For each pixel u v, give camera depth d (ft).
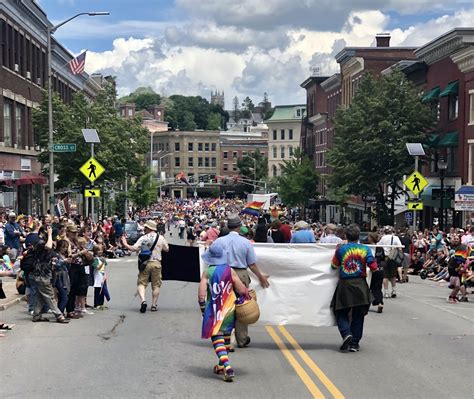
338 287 38.06
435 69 156.87
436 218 150.82
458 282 63.82
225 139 547.90
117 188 213.05
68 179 139.23
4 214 91.09
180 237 231.50
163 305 57.67
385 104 145.18
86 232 62.08
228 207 327.47
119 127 147.84
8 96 138.51
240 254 36.63
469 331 46.96
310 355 37.65
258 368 34.45
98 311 53.83
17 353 38.06
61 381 31.71
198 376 32.76
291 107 427.33
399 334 45.09
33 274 47.78
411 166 144.15
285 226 60.03
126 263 112.37
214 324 32.09
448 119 148.25
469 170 138.00
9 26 140.05
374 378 32.60
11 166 142.10
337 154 151.74
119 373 33.32
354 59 223.92
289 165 265.54
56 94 142.10
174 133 520.01
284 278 38.73
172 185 519.19
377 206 153.58
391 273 66.28
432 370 34.58
